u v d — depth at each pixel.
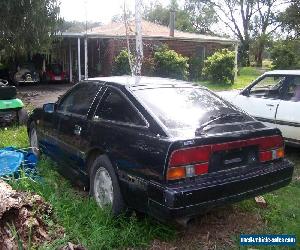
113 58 21.33
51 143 5.73
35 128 6.52
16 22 15.19
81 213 4.30
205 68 23.86
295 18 41.03
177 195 3.48
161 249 3.90
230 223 4.50
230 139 3.90
